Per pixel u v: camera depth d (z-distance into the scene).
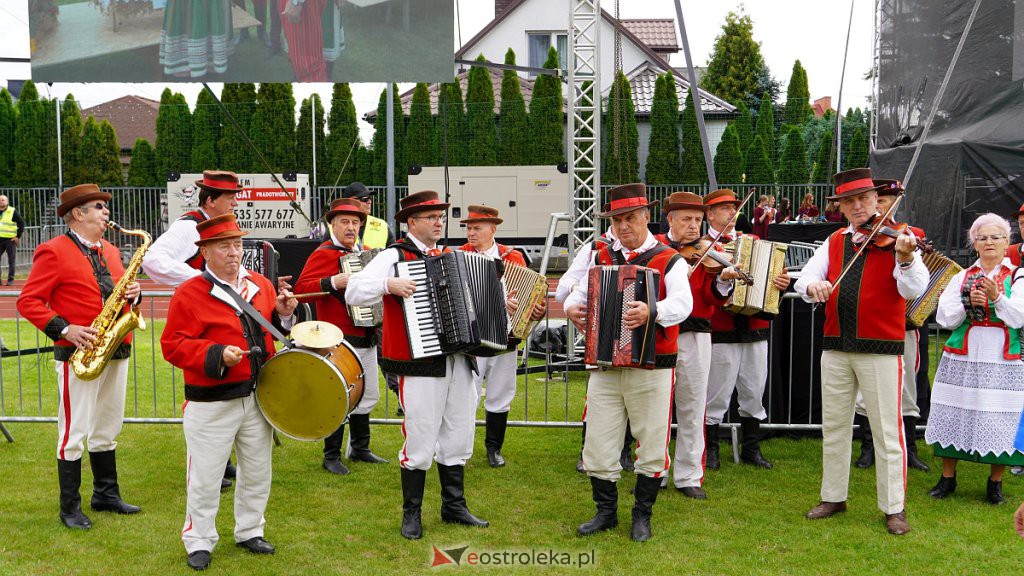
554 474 6.21
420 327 4.75
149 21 7.71
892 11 12.56
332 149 23.00
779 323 7.10
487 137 22.52
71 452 5.07
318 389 4.51
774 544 4.88
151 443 6.88
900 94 12.27
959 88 10.82
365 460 6.46
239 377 4.49
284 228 19.34
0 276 17.55
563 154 22.38
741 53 38.75
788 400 7.15
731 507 5.50
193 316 4.45
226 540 4.93
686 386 5.64
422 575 4.46
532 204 20.55
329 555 4.72
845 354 5.16
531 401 8.37
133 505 5.44
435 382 4.90
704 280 5.60
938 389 5.66
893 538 4.96
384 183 22.80
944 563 4.61
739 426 6.71
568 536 5.01
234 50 7.78
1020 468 6.21
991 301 5.38
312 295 5.96
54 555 4.68
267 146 23.03
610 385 4.96
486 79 22.94
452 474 5.17
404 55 7.79
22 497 5.59
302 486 5.89
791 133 22.53
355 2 7.71
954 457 5.55
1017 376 5.36
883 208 5.91
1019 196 9.90
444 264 4.79
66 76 7.71
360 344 6.17
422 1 7.73
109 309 4.98
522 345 9.80
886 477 5.04
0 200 16.84
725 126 23.20
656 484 4.97
